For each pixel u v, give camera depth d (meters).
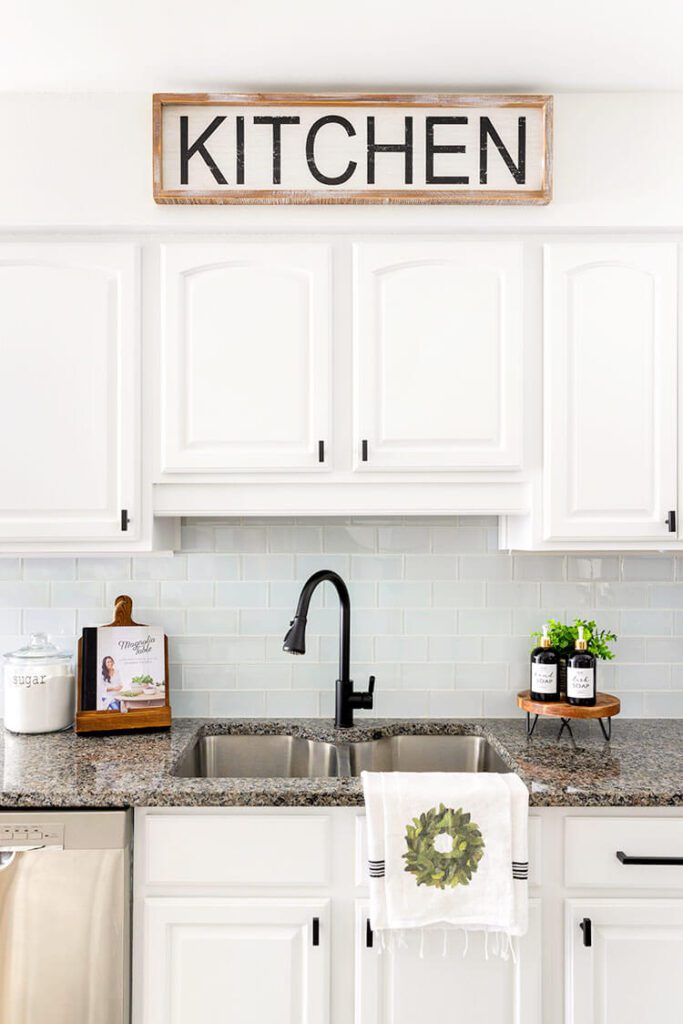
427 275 2.10
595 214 2.09
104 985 1.71
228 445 2.09
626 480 2.10
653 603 2.42
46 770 1.87
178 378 2.08
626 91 2.10
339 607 2.38
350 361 2.10
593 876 1.76
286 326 2.09
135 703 2.24
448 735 2.33
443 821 1.71
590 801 1.73
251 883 1.75
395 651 2.41
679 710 2.40
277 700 2.41
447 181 2.06
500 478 2.11
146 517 2.10
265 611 2.41
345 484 2.11
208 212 2.08
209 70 2.01
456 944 1.73
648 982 1.76
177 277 2.08
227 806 1.74
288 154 2.06
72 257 2.08
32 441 2.08
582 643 2.16
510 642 2.41
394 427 2.09
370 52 1.94
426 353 2.09
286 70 2.02
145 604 2.40
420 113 2.07
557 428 2.09
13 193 2.06
